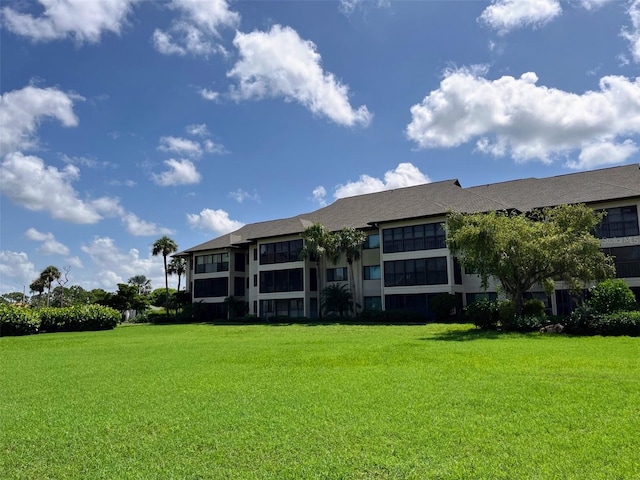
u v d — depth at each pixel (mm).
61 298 74938
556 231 22359
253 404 7832
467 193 37219
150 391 9250
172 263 63094
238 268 49188
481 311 22953
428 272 34000
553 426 6172
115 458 5535
